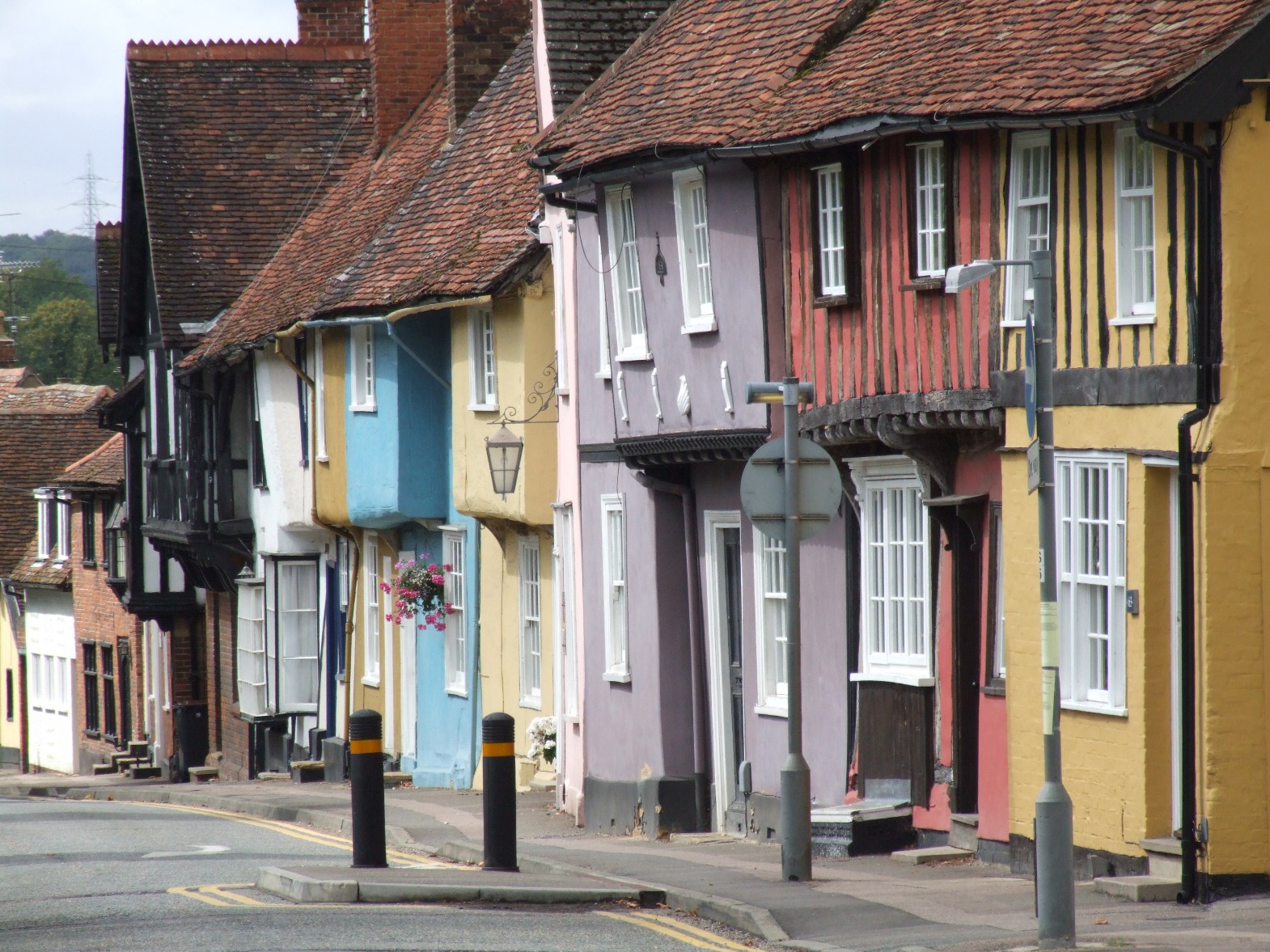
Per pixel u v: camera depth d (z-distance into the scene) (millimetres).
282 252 123875
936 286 54625
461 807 79625
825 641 62188
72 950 42562
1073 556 50375
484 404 87688
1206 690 46188
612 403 74188
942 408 53938
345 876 52844
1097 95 47219
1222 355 46031
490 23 103375
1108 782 49094
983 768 54500
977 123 50781
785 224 62781
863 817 57562
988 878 51250
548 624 84562
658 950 41875
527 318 82062
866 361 58406
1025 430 51562
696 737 70125
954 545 55656
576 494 77875
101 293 151250
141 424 140750
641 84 73062
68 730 173500
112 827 77000
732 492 67750
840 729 61344
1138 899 46188
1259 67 45500
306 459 111562
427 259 91438
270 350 114062
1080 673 50406
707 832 69375
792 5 69312
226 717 131625
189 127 132000
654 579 70875
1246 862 46281
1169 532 47906
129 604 138750
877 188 57781
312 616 116688
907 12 62562
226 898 51844
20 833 74312
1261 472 46344
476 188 94562
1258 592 46500
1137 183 48531
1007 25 55188
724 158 62500
